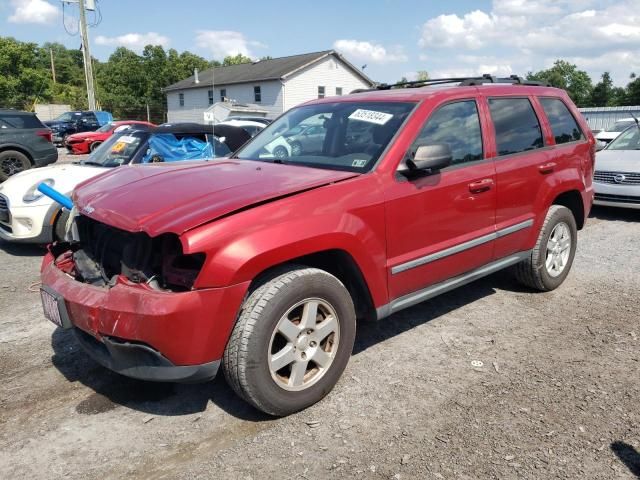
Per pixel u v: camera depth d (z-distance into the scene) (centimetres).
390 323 461
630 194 857
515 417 320
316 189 326
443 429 309
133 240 302
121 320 283
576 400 339
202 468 279
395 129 377
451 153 398
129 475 275
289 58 4238
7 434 309
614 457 284
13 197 644
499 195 435
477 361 392
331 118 422
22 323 464
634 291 536
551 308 493
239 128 781
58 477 274
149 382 367
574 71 9144
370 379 366
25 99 5812
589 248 702
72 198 387
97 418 325
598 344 419
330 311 329
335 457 286
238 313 295
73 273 348
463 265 416
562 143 516
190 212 292
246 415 327
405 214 362
